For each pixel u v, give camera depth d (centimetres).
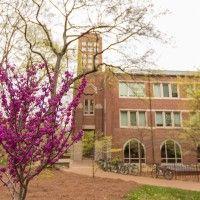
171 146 4088
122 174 2986
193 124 3219
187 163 4019
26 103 633
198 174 3005
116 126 4050
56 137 643
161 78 4209
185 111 4181
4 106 618
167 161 4050
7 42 1894
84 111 4219
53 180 2125
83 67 2403
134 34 2222
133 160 4000
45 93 650
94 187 1911
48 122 637
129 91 4141
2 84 625
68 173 2612
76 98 662
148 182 2397
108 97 4103
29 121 631
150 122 4125
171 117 4169
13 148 614
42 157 654
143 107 4147
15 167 639
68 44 2222
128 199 1578
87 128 4159
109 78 2533
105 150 3238
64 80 669
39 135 627
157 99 4188
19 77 647
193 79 3225
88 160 3891
